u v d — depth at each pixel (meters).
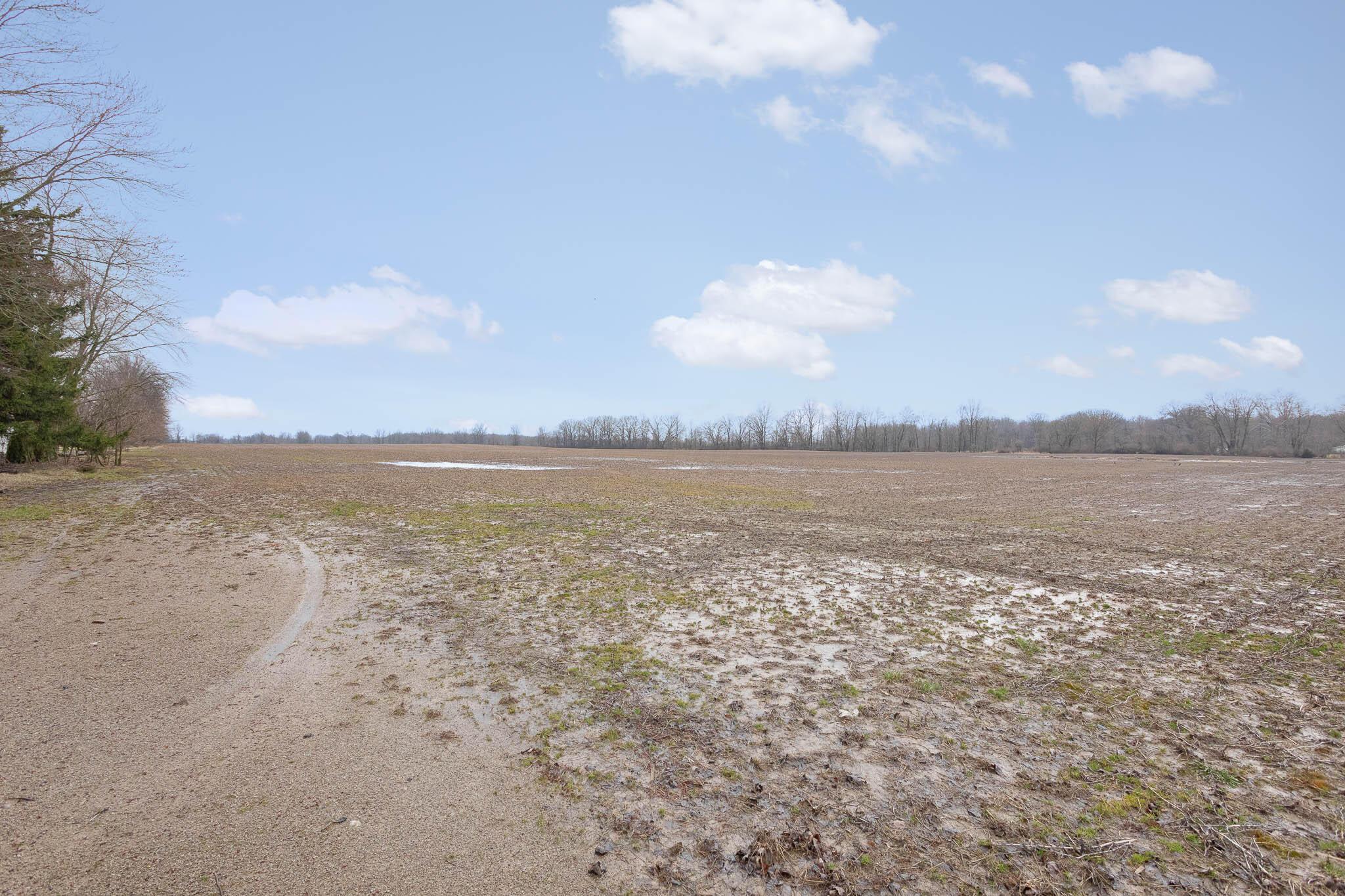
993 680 6.88
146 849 3.82
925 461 75.81
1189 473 51.56
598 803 4.45
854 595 10.49
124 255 17.81
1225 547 15.42
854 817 4.32
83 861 3.69
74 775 4.60
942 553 14.42
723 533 17.00
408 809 4.33
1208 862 3.90
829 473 50.06
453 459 66.31
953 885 3.68
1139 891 3.64
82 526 15.79
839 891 3.62
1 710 5.59
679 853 3.95
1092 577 12.08
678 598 10.07
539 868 3.79
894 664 7.35
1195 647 8.03
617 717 5.82
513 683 6.57
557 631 8.32
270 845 3.91
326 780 4.66
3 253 15.83
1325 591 10.98
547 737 5.41
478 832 4.11
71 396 30.41
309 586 10.34
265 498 23.78
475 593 10.13
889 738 5.49
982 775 4.89
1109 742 5.46
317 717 5.68
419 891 3.58
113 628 7.94
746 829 4.18
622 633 8.30
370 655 7.28
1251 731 5.68
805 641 8.16
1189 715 6.02
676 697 6.30
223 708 5.81
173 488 26.77
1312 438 110.12
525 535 15.87
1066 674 7.08
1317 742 5.46
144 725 5.41
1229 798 4.61
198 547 13.43
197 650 7.27
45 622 8.07
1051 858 3.91
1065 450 124.56
